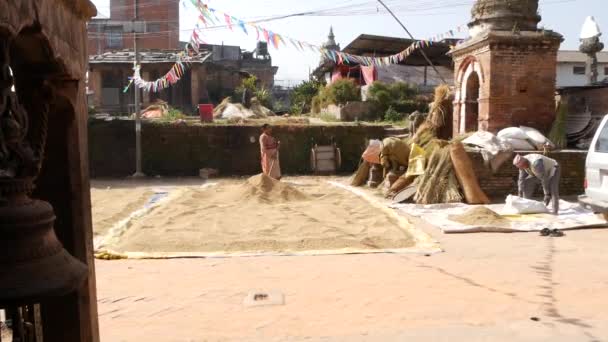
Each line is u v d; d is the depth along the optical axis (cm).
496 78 1489
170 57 3162
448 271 668
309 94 3597
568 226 938
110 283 630
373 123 2158
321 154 1950
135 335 468
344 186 1577
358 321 496
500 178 1303
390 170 1470
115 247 817
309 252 779
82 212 348
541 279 627
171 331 478
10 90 240
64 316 338
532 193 1163
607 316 500
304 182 1714
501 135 1402
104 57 3173
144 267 709
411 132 1759
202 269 694
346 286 608
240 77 3791
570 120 1592
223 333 472
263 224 969
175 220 1018
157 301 563
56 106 336
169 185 1658
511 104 1498
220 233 893
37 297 221
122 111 3077
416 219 1053
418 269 680
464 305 537
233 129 1952
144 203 1283
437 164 1283
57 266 237
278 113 3562
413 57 2875
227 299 568
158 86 2528
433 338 448
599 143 966
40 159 285
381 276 648
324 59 3409
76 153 343
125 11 4116
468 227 930
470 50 1596
